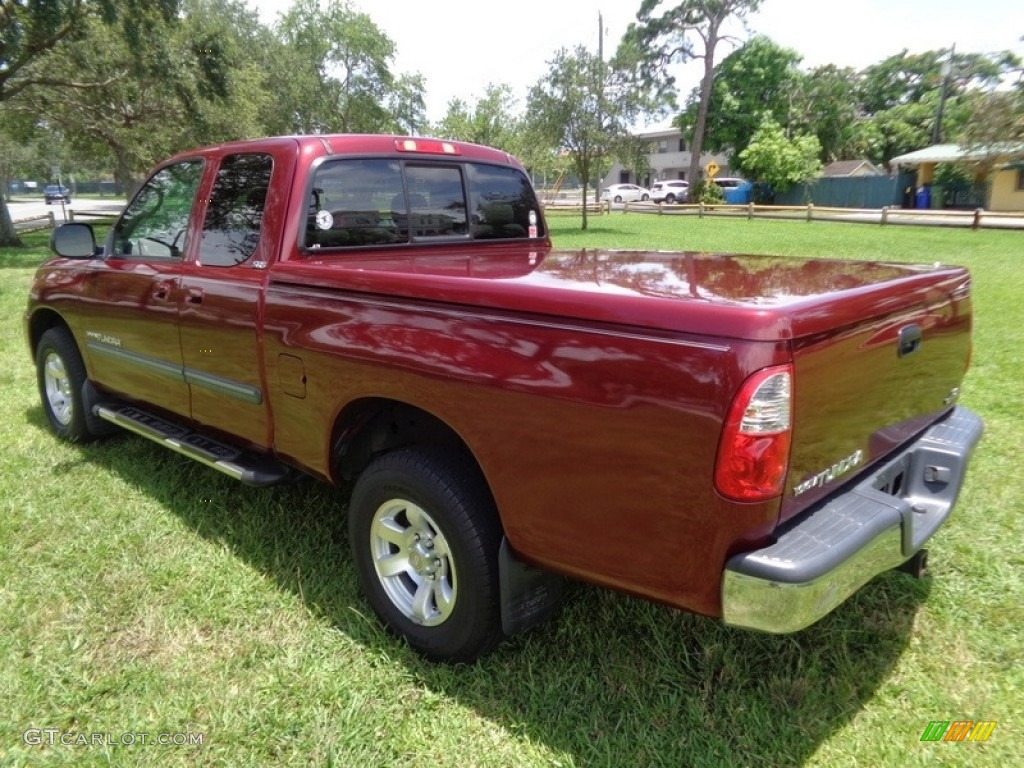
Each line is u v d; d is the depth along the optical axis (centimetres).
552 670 274
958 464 264
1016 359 667
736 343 189
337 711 257
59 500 413
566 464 223
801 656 276
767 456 191
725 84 4947
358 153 352
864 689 264
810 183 4319
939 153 3809
